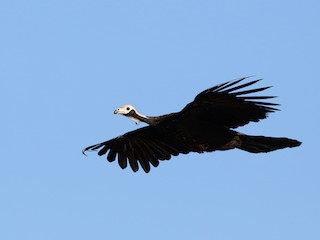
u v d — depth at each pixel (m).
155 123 17.52
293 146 17.16
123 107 17.78
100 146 18.30
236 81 15.66
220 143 17.23
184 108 16.66
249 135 17.14
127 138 18.27
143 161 18.31
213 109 16.58
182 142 17.59
